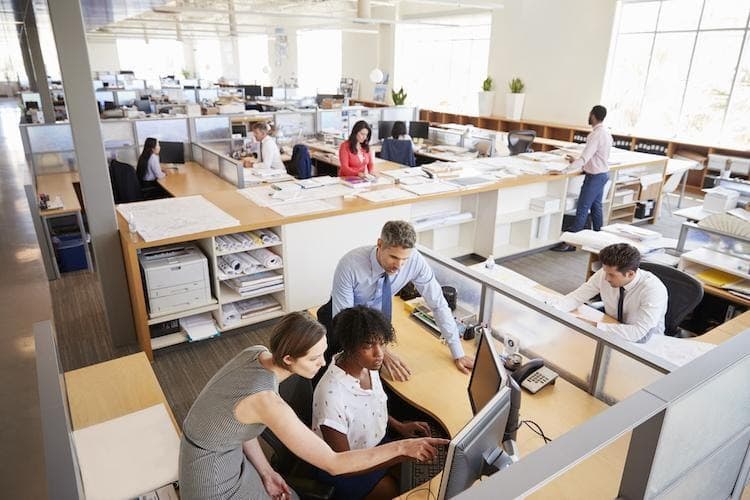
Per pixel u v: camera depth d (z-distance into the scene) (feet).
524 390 6.36
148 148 15.93
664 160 18.86
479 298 7.52
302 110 22.07
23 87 55.06
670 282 8.75
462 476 3.81
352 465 4.57
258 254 11.20
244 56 60.70
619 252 7.80
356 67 42.83
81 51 8.98
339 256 11.93
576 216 16.43
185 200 12.10
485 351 5.33
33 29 21.01
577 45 27.12
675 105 24.90
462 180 14.61
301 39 49.83
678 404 3.03
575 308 8.80
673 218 20.53
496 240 16.22
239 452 4.73
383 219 12.41
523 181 14.88
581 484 4.87
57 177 17.11
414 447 4.77
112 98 31.89
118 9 17.58
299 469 5.74
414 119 25.03
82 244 14.44
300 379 5.97
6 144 32.76
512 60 30.81
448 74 37.91
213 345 11.01
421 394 6.44
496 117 31.89
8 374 10.03
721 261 9.72
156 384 6.71
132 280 9.67
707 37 23.11
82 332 11.36
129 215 10.50
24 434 8.50
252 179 16.02
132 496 4.98
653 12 24.64
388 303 7.33
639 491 3.26
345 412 5.50
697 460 3.59
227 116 19.57
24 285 13.71
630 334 7.61
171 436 5.74
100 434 5.74
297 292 11.62
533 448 5.47
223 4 39.50
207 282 10.34
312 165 21.02
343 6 40.11
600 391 6.17
